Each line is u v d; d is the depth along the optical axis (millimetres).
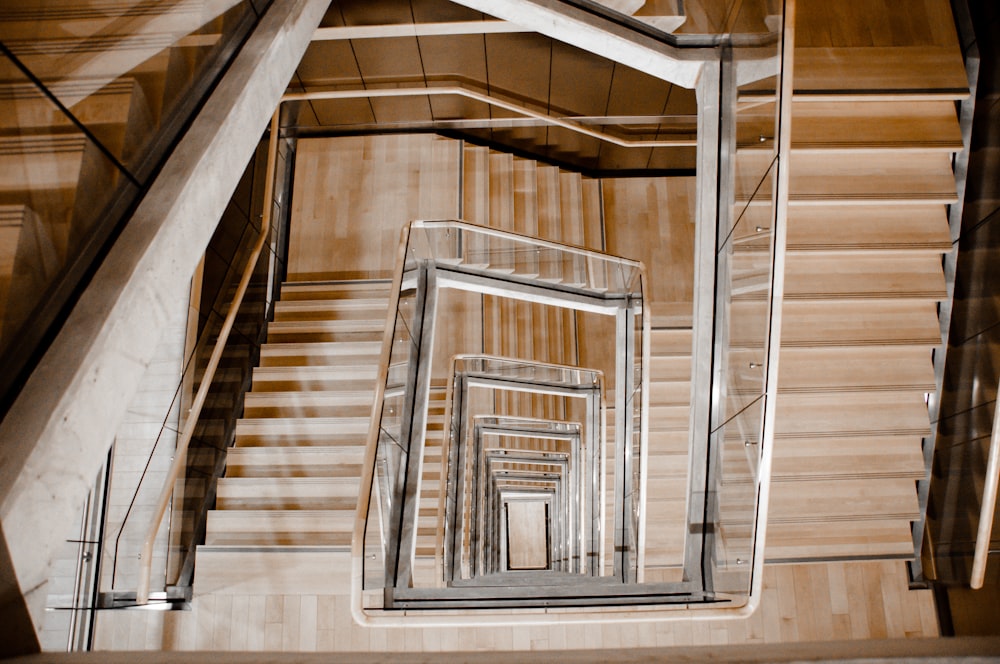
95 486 5148
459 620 3744
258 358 6754
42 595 1644
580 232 8328
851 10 4824
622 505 6727
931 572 5395
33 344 1698
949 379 4633
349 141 8602
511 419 9633
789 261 4555
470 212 8188
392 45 7035
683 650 1584
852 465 5004
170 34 2318
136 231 2025
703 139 4375
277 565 5391
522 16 4285
